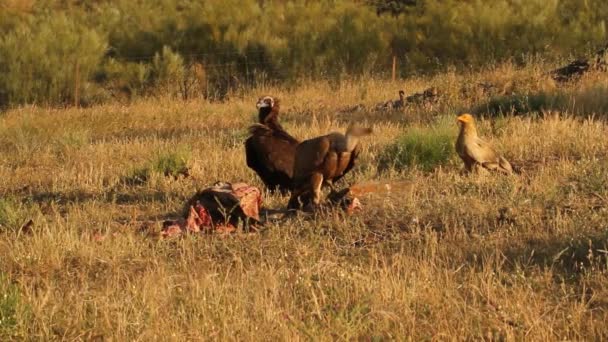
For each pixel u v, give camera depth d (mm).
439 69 71250
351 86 64875
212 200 25578
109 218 27578
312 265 20562
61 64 70625
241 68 73688
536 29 73312
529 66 58375
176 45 75875
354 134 25578
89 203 29750
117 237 24047
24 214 27641
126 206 29625
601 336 16453
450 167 31906
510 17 74812
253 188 25875
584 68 52219
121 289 20156
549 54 71562
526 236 22688
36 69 70500
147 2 84438
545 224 23703
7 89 70000
